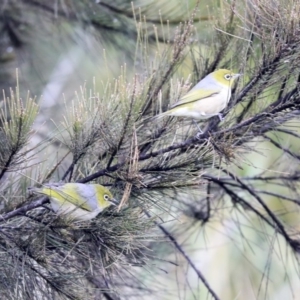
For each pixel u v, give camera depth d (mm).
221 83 8664
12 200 8531
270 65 7922
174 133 8547
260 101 8539
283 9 7883
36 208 8430
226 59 9438
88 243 7891
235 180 10195
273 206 13453
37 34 14633
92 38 13789
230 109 8664
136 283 10500
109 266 7672
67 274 7848
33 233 7863
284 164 10555
